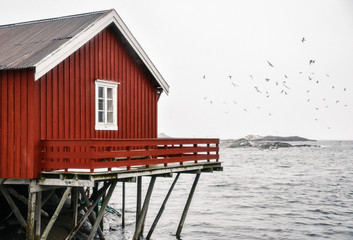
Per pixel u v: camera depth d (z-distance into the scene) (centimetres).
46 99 1512
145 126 2083
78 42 1606
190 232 2595
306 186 4859
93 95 1750
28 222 1437
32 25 1961
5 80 1504
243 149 18875
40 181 1457
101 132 1788
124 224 2383
